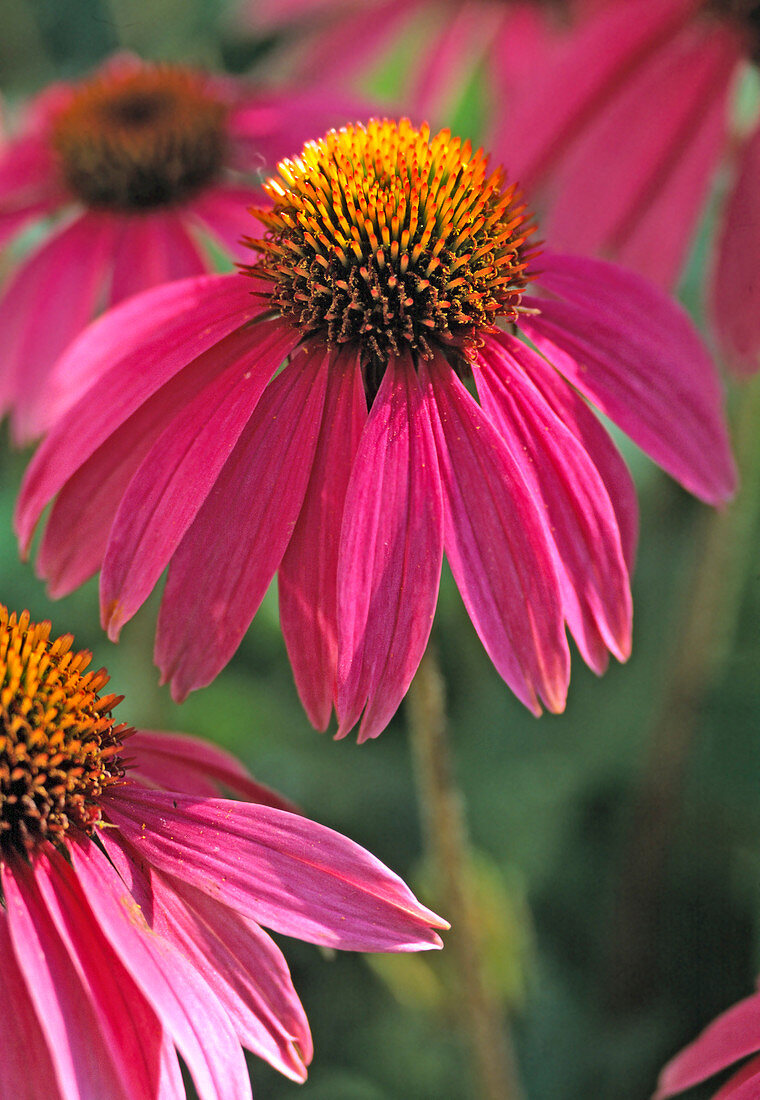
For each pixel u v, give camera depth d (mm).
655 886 614
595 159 557
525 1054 594
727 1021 449
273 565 442
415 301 452
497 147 568
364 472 440
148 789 439
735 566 584
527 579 438
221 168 551
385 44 750
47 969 417
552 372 457
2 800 428
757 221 527
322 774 646
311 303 453
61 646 442
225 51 870
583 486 446
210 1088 412
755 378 568
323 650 442
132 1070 414
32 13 792
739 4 558
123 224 542
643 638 683
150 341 459
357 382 450
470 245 455
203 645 441
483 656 668
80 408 458
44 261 539
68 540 457
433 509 439
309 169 456
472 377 456
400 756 662
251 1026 422
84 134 542
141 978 415
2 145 580
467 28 743
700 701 598
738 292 525
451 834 492
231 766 459
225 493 445
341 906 427
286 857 430
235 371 452
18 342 534
